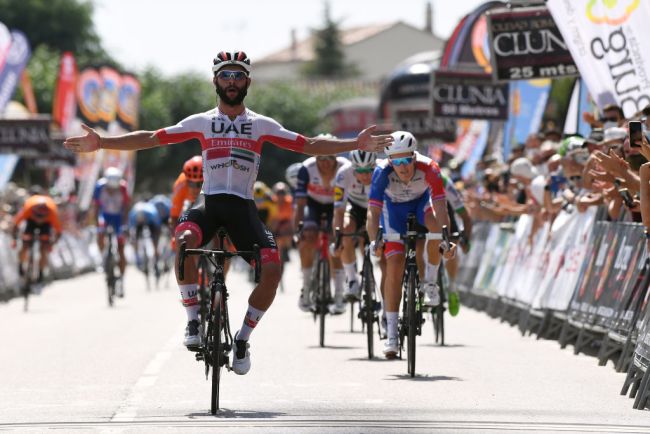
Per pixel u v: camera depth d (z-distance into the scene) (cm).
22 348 2727
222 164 1769
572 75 3575
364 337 2944
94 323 3422
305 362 2378
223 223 1778
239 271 7112
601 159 2122
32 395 1938
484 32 5262
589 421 1611
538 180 3073
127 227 4247
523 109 4831
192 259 1792
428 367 2292
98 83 7981
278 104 15938
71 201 6669
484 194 4303
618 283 2378
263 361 2398
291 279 6044
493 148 5812
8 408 1789
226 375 2177
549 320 3052
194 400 1852
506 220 3978
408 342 2134
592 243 2650
